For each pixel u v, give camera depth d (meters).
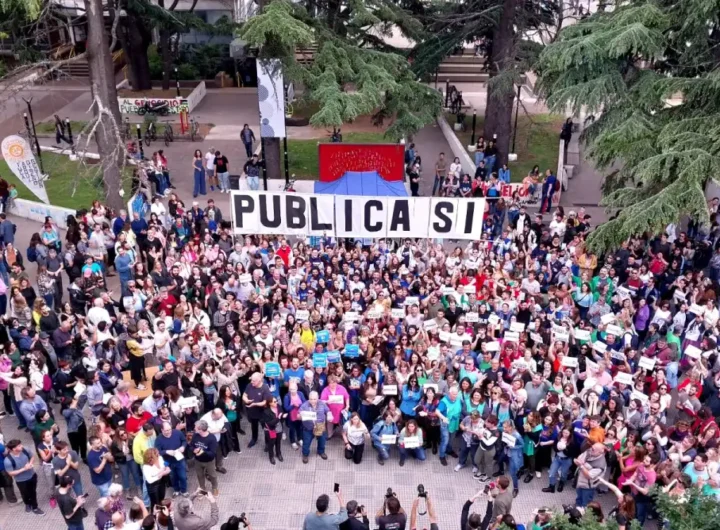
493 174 25.17
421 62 26.09
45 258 16.98
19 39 26.45
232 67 39.47
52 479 11.12
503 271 16.58
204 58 39.22
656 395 11.80
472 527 9.32
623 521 9.67
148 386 13.91
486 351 13.52
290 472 12.66
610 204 17.69
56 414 13.80
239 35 20.03
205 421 11.41
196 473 12.03
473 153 28.28
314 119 20.11
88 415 13.60
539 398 12.48
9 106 33.78
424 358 13.20
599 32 18.64
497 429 12.06
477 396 12.30
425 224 17.36
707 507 6.88
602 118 19.70
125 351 14.00
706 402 13.10
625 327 14.62
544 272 17.14
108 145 21.53
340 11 24.36
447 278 16.36
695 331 14.65
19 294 14.70
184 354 13.46
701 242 18.17
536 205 23.97
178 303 15.34
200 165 24.11
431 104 24.03
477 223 17.23
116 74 39.59
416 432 12.43
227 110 34.50
